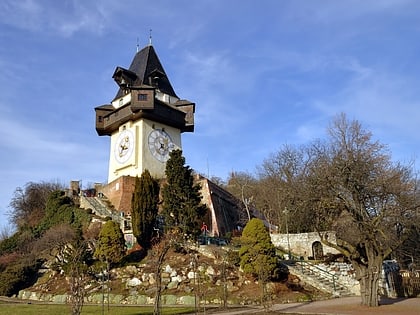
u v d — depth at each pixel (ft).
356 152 74.23
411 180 81.61
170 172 107.34
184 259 92.32
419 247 118.62
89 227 122.52
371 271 69.21
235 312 63.21
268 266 83.82
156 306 54.90
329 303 73.26
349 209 71.00
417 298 86.43
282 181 170.19
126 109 154.81
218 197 149.28
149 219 104.32
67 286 91.04
